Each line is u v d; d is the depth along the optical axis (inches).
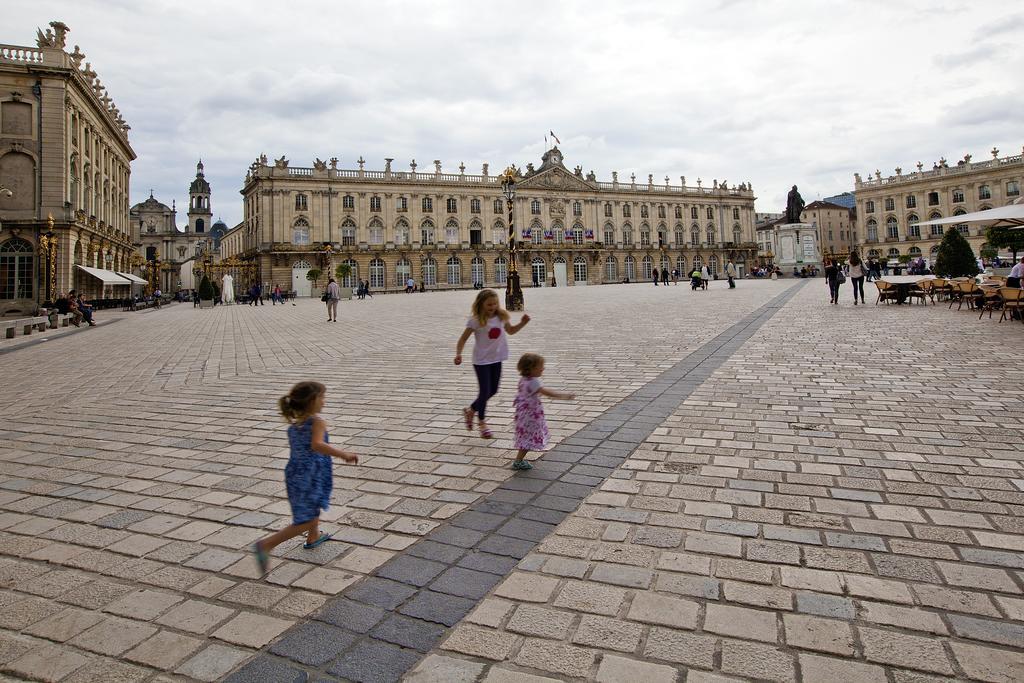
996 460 174.4
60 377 415.2
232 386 355.6
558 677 91.2
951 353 357.7
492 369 218.2
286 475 132.7
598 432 220.5
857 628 100.4
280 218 2785.4
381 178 2970.0
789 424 221.0
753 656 94.5
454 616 108.4
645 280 3523.6
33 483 187.2
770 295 1063.6
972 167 3122.5
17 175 1392.7
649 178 3577.8
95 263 1684.3
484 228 3174.2
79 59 1549.0
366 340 587.2
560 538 137.4
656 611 107.3
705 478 170.4
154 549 139.8
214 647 102.3
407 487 173.3
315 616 110.3
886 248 3474.4
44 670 97.3
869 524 137.8
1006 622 100.3
